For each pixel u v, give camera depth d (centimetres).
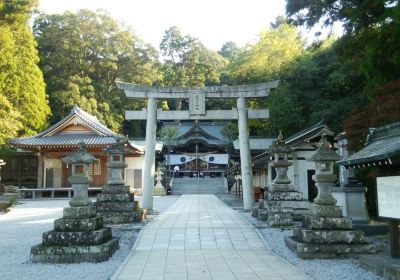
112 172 1650
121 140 1689
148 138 1959
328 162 1001
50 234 926
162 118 2012
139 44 6169
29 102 4144
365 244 926
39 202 3103
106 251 927
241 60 4250
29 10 4172
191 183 4747
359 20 1254
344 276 755
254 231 1296
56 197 3703
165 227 1369
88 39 5494
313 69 3281
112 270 822
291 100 3291
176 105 6550
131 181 3906
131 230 1358
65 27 5397
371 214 1430
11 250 1064
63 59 5166
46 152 3775
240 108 2031
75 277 762
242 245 1104
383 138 909
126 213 1551
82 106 4884
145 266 848
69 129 3872
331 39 3288
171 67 6919
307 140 2462
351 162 872
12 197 2752
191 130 6103
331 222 950
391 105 1119
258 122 4134
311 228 957
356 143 1292
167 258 938
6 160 4125
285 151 1648
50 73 5203
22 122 4109
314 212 982
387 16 1067
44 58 5178
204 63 7019
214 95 2027
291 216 1416
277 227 1389
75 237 925
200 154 5975
